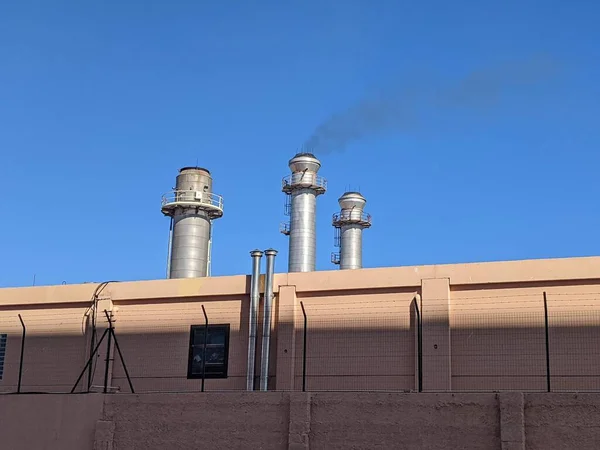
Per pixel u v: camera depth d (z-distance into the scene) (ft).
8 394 73.77
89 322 102.94
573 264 81.51
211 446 64.49
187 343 97.71
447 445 57.16
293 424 61.57
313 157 178.60
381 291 89.56
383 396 59.67
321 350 90.48
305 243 174.29
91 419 69.26
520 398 55.31
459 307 85.61
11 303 107.65
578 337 80.02
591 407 53.78
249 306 95.40
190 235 151.23
